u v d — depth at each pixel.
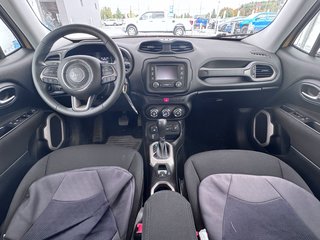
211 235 0.70
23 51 1.30
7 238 0.67
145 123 1.41
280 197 0.79
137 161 1.03
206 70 1.27
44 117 1.39
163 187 1.21
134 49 1.26
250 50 1.37
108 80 0.89
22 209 0.75
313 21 1.25
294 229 0.68
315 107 1.17
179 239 0.51
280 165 0.98
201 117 1.79
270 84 1.33
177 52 1.26
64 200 0.78
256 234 0.67
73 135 1.65
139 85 1.27
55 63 0.90
